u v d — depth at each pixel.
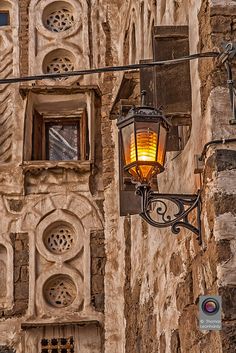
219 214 12.75
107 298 23.81
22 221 24.44
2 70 26.05
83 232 24.39
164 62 13.84
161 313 17.20
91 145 24.73
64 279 24.14
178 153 15.84
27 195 24.64
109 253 24.22
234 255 12.58
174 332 15.66
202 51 14.04
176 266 15.66
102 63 26.12
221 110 13.26
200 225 13.55
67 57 26.31
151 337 18.41
